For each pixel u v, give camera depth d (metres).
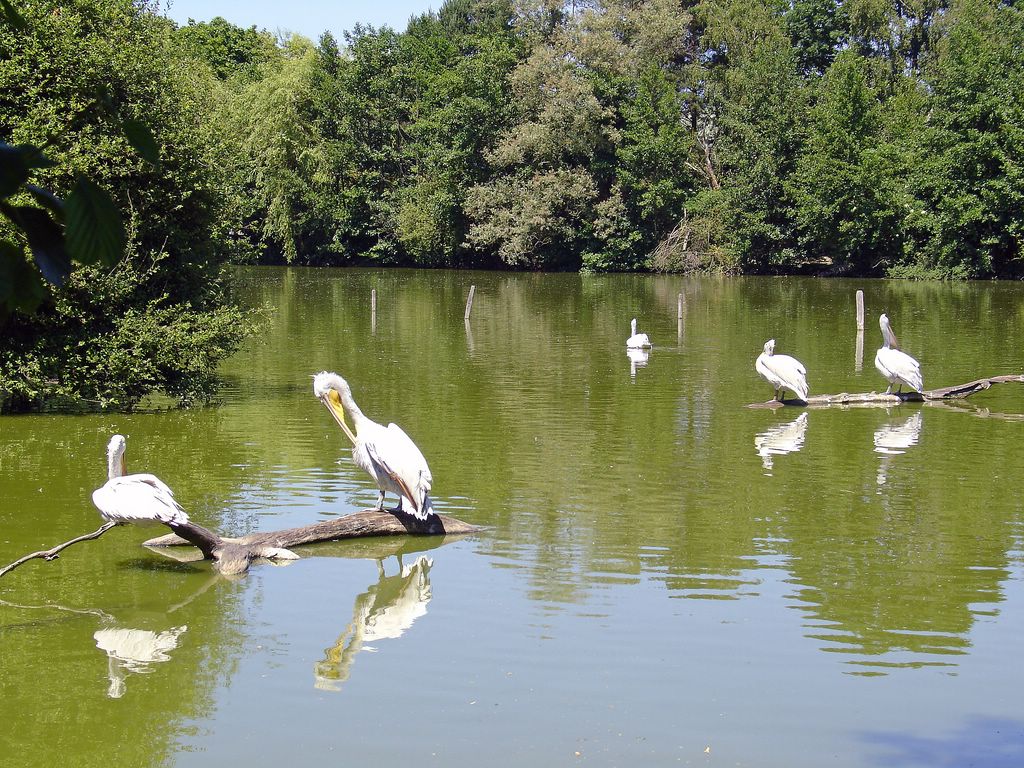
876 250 63.94
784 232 65.94
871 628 9.19
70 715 7.65
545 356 27.89
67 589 10.26
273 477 14.41
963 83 58.44
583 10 70.38
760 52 65.75
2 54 19.16
